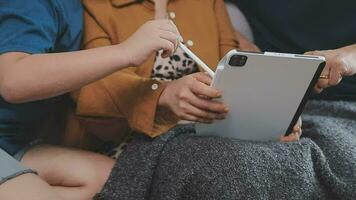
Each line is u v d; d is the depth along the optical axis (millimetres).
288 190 969
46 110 1187
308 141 1047
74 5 1168
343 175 1064
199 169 938
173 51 1026
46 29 1056
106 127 1161
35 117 1150
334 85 1217
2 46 1005
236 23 1475
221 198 919
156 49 997
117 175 1024
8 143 1093
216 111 996
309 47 1391
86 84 1026
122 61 996
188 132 1084
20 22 1028
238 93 980
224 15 1394
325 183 1038
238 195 920
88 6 1214
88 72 991
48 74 979
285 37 1415
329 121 1239
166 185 957
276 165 969
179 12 1275
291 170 978
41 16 1059
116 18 1205
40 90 986
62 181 1079
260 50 1456
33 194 918
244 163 944
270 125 1056
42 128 1224
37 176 969
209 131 1052
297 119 1063
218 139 1003
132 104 1084
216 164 939
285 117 1046
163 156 1003
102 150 1213
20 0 1052
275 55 928
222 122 1031
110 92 1105
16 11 1033
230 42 1358
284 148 1007
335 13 1379
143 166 1008
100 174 1073
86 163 1086
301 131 1177
